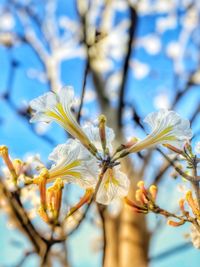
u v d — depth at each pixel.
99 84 0.94
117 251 0.87
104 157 0.29
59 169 0.29
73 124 0.29
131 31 0.73
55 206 0.27
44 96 0.30
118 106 0.79
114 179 0.30
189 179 0.29
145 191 0.31
